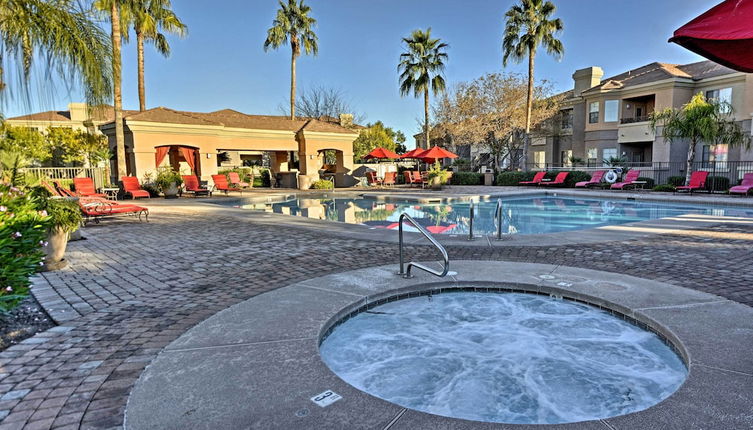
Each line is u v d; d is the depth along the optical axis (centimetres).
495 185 2762
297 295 470
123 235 913
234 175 2297
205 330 372
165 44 2923
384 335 416
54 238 614
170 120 2048
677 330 359
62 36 541
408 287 500
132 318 419
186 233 934
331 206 1747
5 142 658
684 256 665
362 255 699
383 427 231
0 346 354
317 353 326
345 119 4072
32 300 477
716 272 567
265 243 811
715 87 2395
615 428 226
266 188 2655
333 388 273
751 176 1689
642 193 1908
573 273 554
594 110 2981
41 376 300
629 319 418
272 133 2542
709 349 321
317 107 4275
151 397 262
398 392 319
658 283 504
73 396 273
